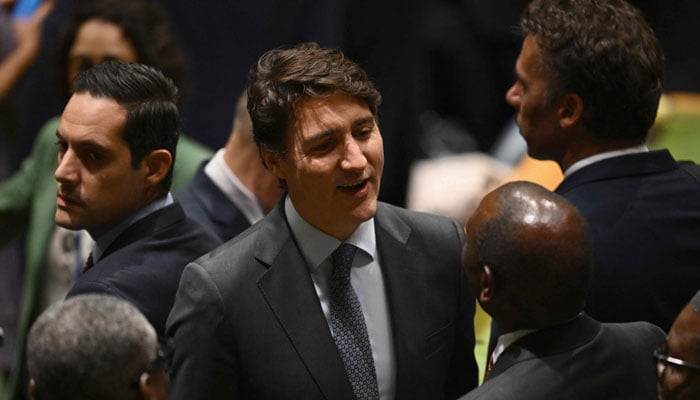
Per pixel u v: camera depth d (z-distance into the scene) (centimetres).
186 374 904
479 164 1581
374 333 945
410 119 1903
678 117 1493
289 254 930
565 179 1040
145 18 1384
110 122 990
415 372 941
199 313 909
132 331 745
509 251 845
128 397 741
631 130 1028
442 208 1512
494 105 2197
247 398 918
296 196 921
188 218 1046
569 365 845
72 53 1381
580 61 1015
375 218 965
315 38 1839
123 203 1007
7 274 1569
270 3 1834
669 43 2066
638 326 896
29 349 748
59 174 994
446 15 2148
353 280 946
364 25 1872
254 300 913
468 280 887
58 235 1343
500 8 2170
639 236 988
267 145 918
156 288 975
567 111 1034
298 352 911
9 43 1638
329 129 891
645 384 865
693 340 798
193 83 1841
